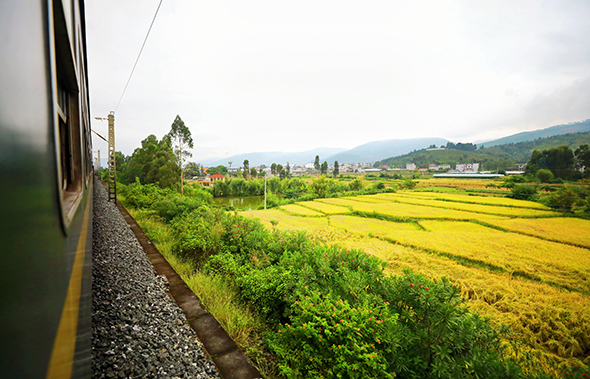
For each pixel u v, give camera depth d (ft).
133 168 127.95
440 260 53.78
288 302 14.58
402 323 12.70
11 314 2.09
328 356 10.64
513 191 179.22
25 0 2.77
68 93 9.85
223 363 10.68
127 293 15.16
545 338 26.89
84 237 8.59
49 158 3.57
